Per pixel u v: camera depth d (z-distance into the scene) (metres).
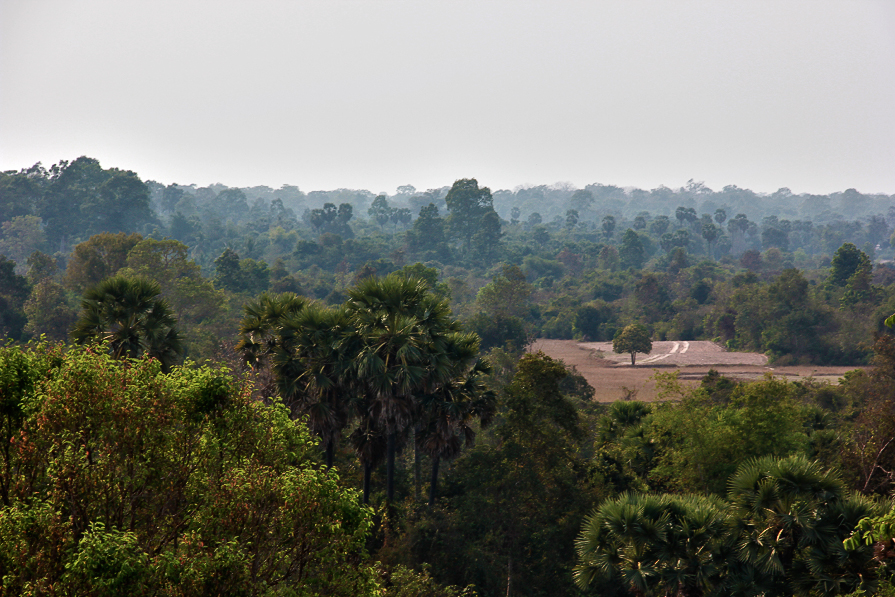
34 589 7.79
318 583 10.14
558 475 23.59
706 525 15.26
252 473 9.93
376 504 23.92
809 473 14.74
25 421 9.82
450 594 17.80
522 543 22.81
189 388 10.59
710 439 23.64
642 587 15.12
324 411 22.72
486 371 25.09
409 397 22.81
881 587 13.16
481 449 24.23
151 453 9.91
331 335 23.00
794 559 15.14
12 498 9.39
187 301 63.75
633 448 26.25
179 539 10.11
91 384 9.71
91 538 7.88
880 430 22.59
